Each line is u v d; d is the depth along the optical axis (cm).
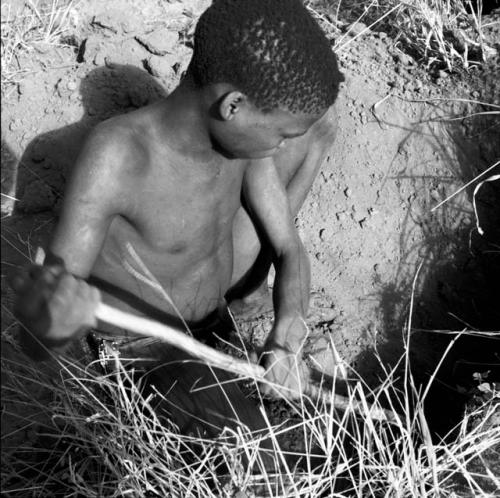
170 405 247
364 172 342
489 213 348
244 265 295
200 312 264
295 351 251
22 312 195
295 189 296
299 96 204
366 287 332
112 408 265
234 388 257
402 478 249
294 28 201
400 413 311
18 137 310
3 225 301
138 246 239
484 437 264
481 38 366
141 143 223
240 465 236
